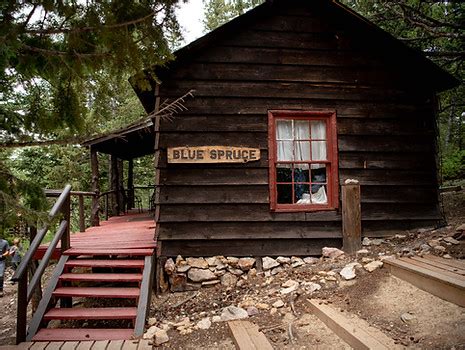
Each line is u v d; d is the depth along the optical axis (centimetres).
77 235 611
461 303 312
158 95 530
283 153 562
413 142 580
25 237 947
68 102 309
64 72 303
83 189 1397
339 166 560
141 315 397
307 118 565
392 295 367
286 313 388
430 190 579
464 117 1611
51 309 414
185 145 530
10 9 241
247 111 545
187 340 366
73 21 268
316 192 570
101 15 259
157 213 521
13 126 318
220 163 534
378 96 578
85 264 464
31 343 360
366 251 512
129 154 1113
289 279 477
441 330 288
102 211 1459
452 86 596
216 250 531
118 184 1002
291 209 544
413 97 586
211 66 545
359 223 540
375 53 584
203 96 538
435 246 455
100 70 308
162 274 513
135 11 265
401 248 492
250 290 488
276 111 550
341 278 437
